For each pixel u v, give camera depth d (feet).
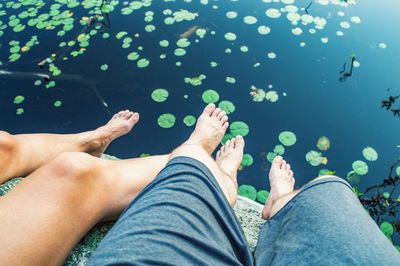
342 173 5.99
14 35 8.50
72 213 3.34
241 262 3.17
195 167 3.38
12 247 2.92
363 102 6.91
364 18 8.54
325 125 6.59
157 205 2.93
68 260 3.78
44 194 3.27
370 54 7.70
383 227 5.40
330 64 7.54
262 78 7.31
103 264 2.44
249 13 8.71
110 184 3.83
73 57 7.95
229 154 5.80
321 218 2.93
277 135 6.48
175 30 8.36
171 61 7.72
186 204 2.96
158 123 6.74
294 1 9.00
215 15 8.69
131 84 7.38
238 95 7.05
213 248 2.77
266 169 6.16
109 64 7.77
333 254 2.55
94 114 7.00
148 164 4.38
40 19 8.84
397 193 5.78
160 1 9.17
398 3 9.03
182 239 2.69
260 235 3.88
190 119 6.76
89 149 5.68
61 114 7.02
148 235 2.64
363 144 6.32
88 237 4.01
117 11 8.98
